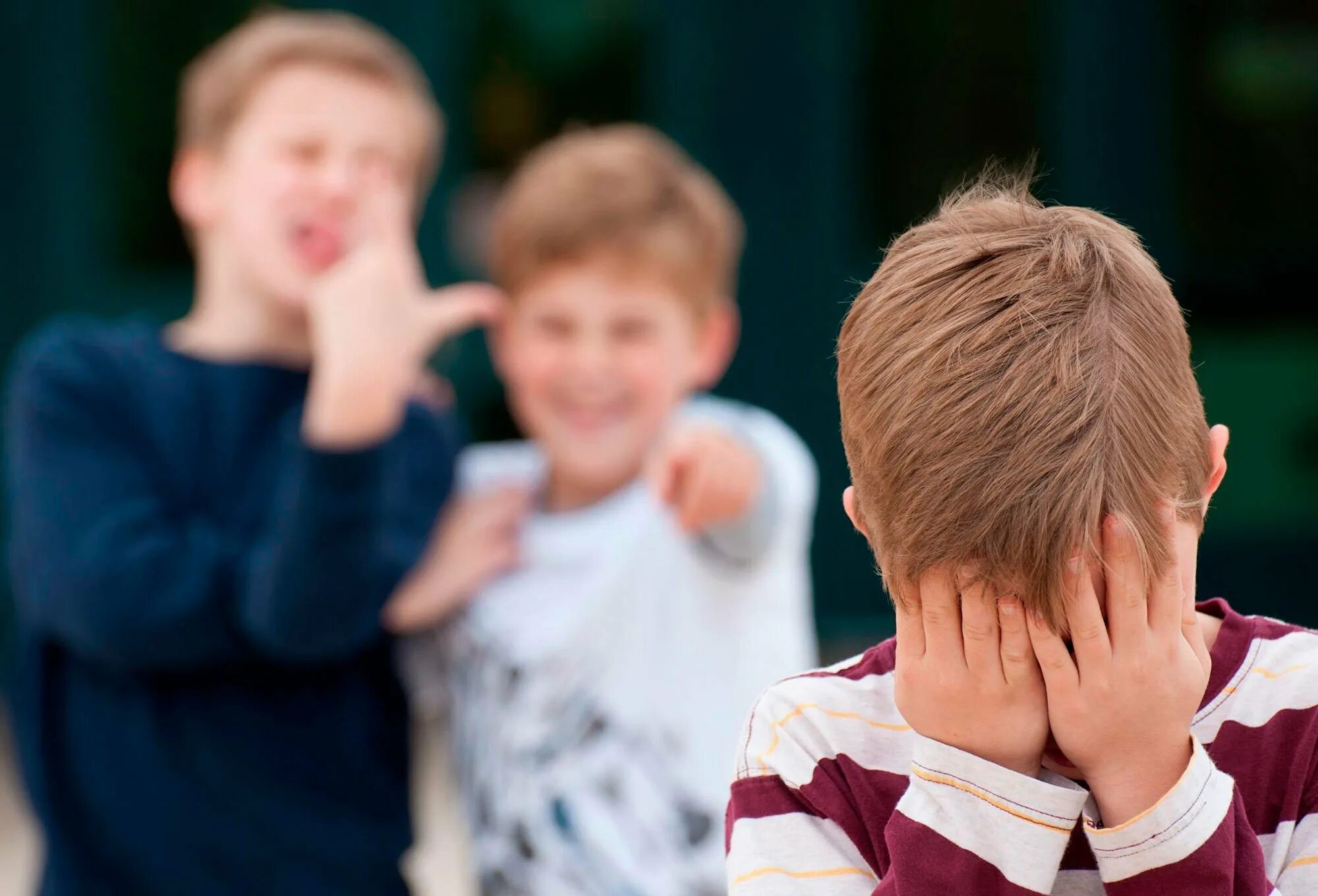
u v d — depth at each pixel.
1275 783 2.06
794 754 2.22
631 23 8.68
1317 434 8.89
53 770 3.81
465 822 3.96
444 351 8.58
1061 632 1.90
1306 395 8.89
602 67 8.70
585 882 3.57
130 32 8.57
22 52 8.48
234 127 4.07
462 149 8.57
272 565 3.53
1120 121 8.75
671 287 3.94
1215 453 2.00
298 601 3.52
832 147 8.69
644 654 3.66
